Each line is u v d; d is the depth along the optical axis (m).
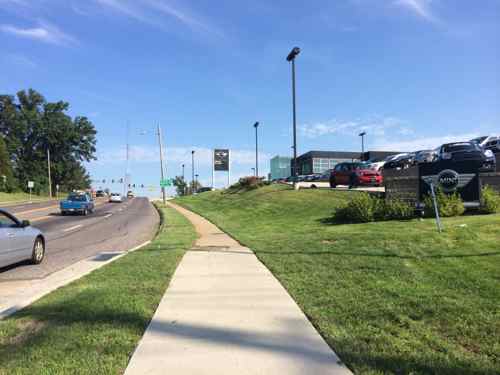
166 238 13.95
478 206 14.09
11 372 3.79
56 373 3.76
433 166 14.91
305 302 5.86
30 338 4.64
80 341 4.51
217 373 3.78
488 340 4.32
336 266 7.90
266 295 6.37
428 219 13.42
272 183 39.16
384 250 8.92
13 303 6.77
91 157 102.00
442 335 4.51
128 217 29.78
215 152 62.53
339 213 16.16
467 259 7.68
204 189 84.88
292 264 8.41
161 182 49.12
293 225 16.62
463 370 3.68
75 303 5.98
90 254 12.39
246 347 4.36
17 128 90.50
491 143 28.86
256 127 47.19
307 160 85.25
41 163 93.31
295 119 28.05
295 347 4.34
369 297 5.91
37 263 10.67
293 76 27.70
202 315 5.44
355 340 4.45
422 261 7.81
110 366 3.90
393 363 3.85
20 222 10.31
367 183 26.83
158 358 4.11
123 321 5.16
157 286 6.98
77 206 31.78
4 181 75.38
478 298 5.61
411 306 5.43
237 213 25.61
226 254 10.39
